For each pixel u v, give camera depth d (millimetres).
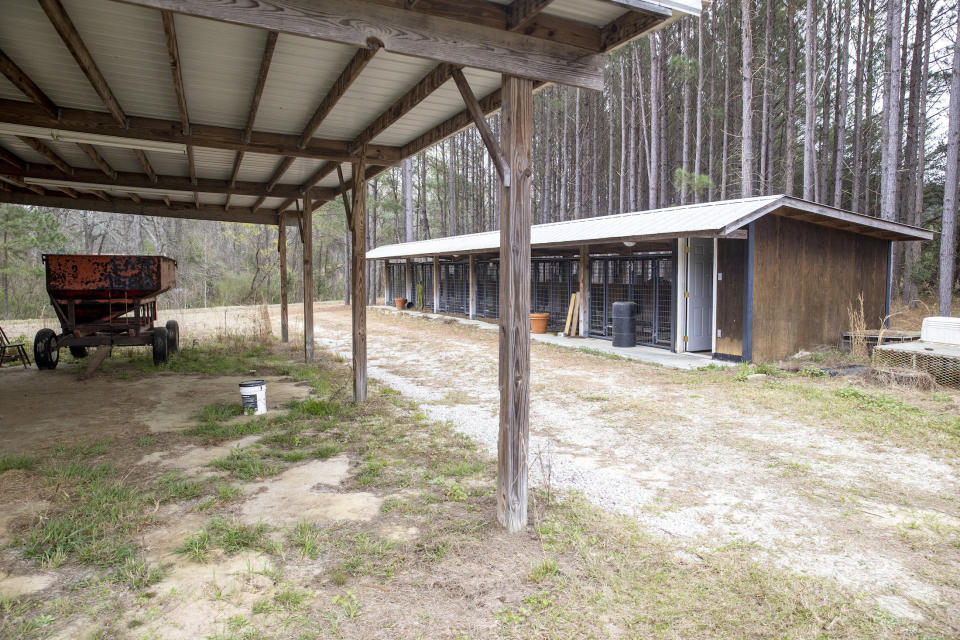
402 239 39219
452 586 2914
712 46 24734
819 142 26938
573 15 3463
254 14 2703
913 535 3537
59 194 11133
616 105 31578
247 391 6523
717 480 4535
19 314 27328
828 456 5109
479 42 3289
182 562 3131
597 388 8234
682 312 11586
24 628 2500
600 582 2959
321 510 3863
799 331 10523
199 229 40375
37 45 3936
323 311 24234
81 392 7824
